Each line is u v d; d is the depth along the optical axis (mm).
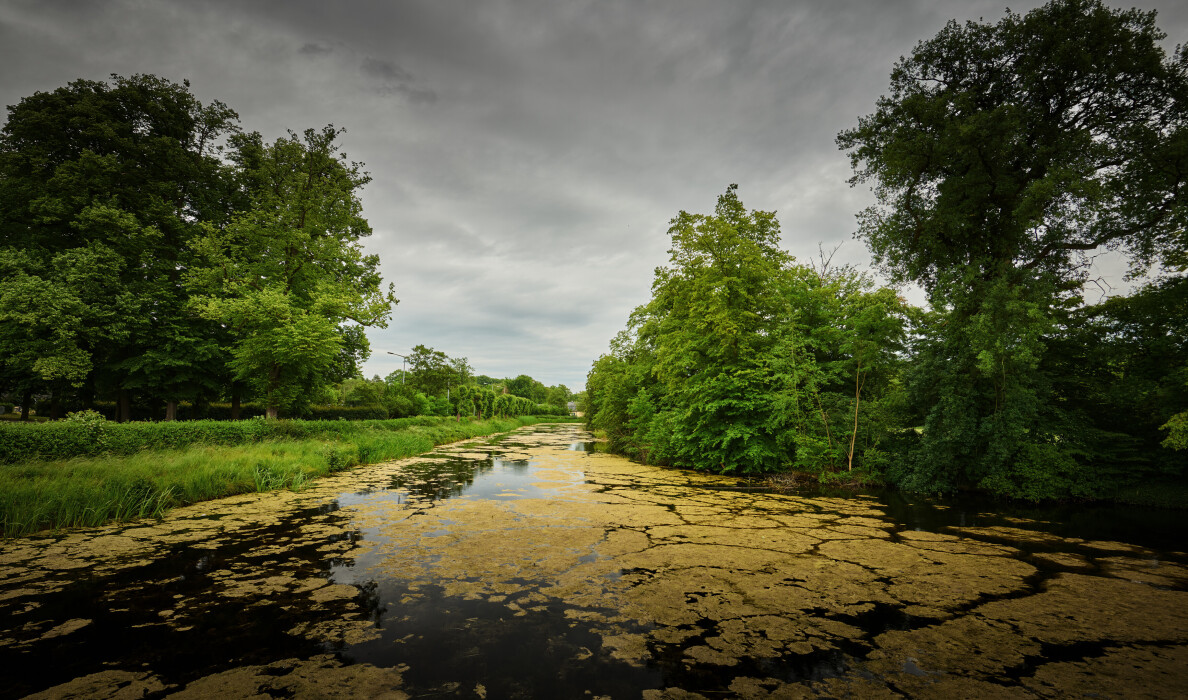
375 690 3221
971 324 11633
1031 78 12039
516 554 6430
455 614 4516
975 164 12562
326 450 14594
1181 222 10898
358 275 24578
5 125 18578
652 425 18531
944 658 3756
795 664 3639
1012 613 4660
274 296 17766
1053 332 11406
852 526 8391
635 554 6477
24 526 7262
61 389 19500
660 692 3232
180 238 21281
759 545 7000
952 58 13461
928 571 5934
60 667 3482
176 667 3502
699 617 4496
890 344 14867
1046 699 3180
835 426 14141
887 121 14398
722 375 14789
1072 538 7773
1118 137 11625
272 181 21766
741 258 15094
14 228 18484
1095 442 11672
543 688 3270
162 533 7402
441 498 10562
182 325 19781
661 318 21453
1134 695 3234
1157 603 4949
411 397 35812
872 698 3172
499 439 33219
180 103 21703
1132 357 12156
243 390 22422
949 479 12180
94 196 18938
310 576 5512
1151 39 11125
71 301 16375
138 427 11906
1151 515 9789
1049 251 13031
